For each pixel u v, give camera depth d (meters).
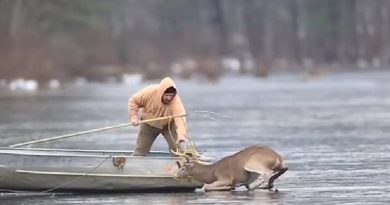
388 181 53.38
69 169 48.59
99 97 187.25
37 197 48.69
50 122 113.81
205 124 106.56
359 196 47.50
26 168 48.16
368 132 89.88
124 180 49.00
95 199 47.59
